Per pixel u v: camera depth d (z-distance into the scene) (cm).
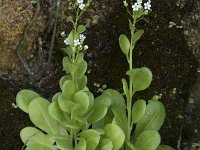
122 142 37
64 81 38
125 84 38
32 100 38
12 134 44
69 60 37
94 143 36
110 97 40
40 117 38
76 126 36
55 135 37
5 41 43
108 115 40
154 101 40
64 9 44
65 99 36
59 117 37
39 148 38
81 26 37
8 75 44
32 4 43
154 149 37
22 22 43
